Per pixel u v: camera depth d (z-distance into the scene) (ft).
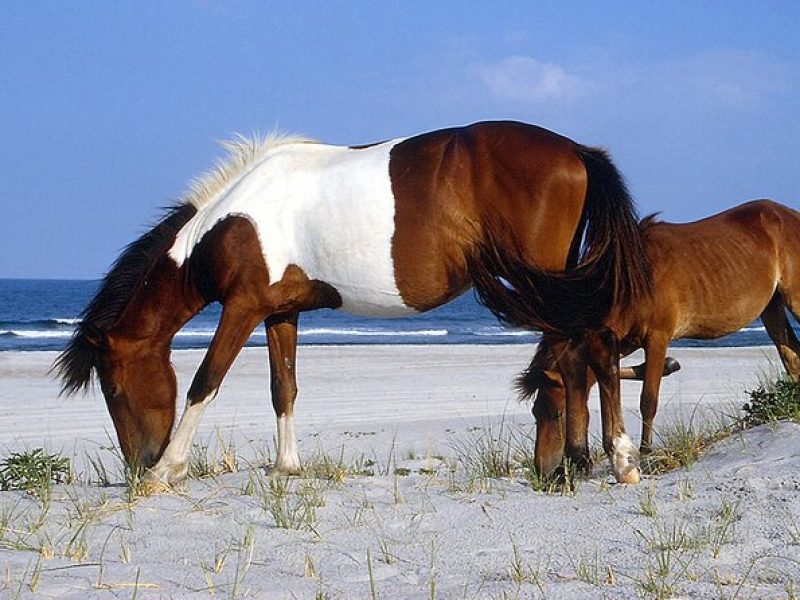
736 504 18.20
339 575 14.89
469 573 14.89
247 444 35.58
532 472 22.90
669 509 18.40
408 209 21.67
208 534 17.79
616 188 20.90
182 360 72.49
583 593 13.46
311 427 41.34
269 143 24.72
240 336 23.27
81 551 16.25
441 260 21.74
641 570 14.61
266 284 23.02
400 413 46.55
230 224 23.17
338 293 22.81
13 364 71.10
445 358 79.61
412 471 27.02
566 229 21.24
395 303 22.40
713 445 26.78
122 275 24.89
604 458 27.58
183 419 23.40
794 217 31.96
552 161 21.08
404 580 14.65
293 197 22.94
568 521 17.90
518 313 21.21
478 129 21.90
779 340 32.17
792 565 14.56
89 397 52.65
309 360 76.48
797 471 21.20
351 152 23.16
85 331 24.30
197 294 24.31
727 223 30.71
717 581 13.75
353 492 21.59
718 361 77.36
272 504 19.61
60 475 25.93
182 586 14.32
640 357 72.08
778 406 28.12
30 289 435.94
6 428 41.47
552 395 22.54
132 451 24.88
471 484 21.95
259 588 14.12
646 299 27.02
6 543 17.03
